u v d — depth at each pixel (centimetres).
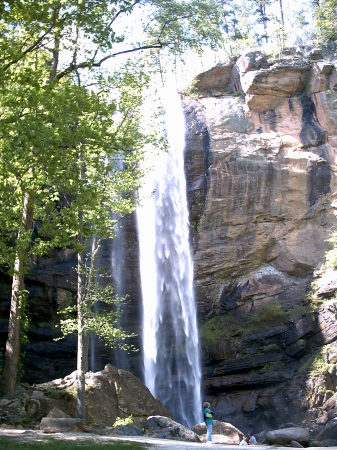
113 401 2438
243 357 3569
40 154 1623
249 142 4038
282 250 3847
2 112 1727
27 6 1662
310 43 4747
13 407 2116
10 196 1888
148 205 4109
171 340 3938
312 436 2888
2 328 3350
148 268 4012
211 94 4438
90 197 1798
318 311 3506
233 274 3884
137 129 2523
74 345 3556
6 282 3403
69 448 1341
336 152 4006
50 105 1648
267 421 3316
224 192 3947
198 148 4044
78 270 2462
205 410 2069
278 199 3909
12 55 1667
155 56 2444
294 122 4156
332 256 3666
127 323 3881
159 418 2127
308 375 3294
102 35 1827
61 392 2367
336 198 3894
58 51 2050
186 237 3991
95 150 1775
